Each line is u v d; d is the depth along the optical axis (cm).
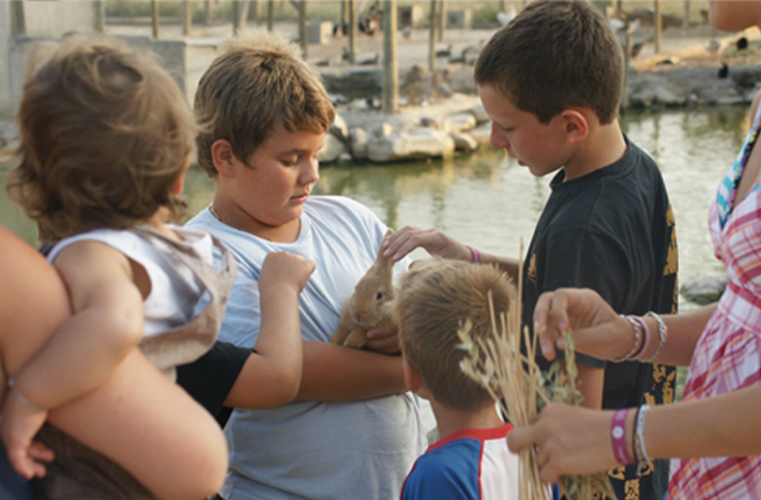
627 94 2092
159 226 158
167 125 145
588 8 230
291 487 228
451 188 1336
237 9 2308
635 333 192
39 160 142
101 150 139
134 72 144
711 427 145
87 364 131
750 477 174
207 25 3167
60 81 140
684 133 1719
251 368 198
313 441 227
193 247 160
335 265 246
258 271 228
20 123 143
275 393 201
